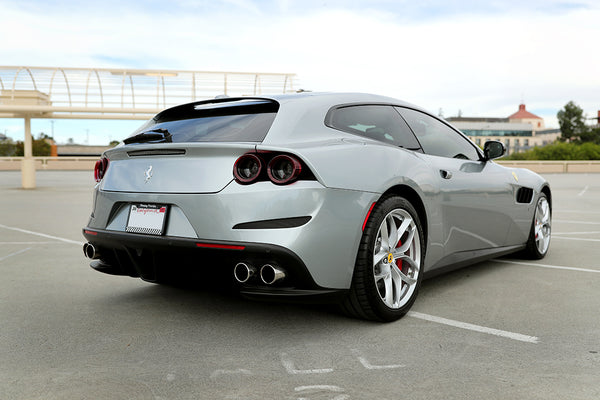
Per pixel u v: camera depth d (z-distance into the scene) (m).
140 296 3.20
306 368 2.03
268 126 2.45
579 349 2.23
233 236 2.23
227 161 2.31
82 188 15.26
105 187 2.72
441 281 3.58
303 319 2.69
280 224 2.21
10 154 63.28
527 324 2.59
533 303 2.99
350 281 2.42
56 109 14.62
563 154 53.44
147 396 1.78
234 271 2.21
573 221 7.23
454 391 1.81
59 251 4.85
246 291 2.29
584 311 2.82
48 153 64.75
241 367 2.05
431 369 2.01
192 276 2.42
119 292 3.30
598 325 2.58
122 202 2.62
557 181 20.53
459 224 3.22
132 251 2.57
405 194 2.85
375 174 2.54
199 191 2.32
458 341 2.34
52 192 13.50
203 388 1.85
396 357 2.14
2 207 9.37
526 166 34.12
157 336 2.44
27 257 4.54
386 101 3.12
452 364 2.06
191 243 2.29
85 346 2.30
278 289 2.27
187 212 2.34
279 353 2.20
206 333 2.48
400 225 2.75
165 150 2.47
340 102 2.81
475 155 3.67
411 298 2.75
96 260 3.00
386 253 2.60
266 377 1.94
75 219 7.51
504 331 2.48
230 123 2.57
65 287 3.44
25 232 6.13
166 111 3.00
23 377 1.95
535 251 4.31
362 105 2.92
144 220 2.50
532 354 2.17
